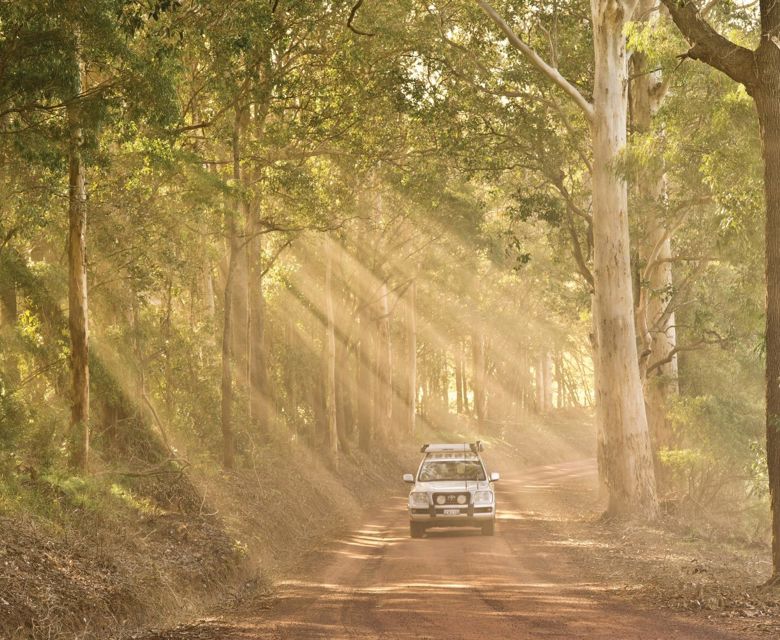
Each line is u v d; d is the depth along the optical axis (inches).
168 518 637.3
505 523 958.4
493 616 413.1
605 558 657.6
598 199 959.0
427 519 817.5
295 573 623.5
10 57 503.2
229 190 804.6
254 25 744.3
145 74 553.6
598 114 953.5
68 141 569.3
